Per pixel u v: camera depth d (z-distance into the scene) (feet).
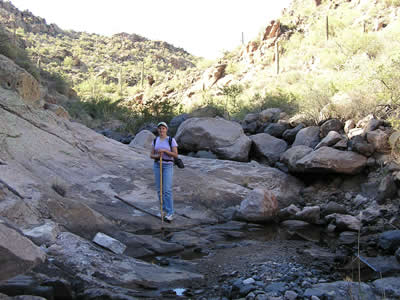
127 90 201.67
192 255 16.44
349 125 28.43
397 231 15.96
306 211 21.83
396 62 28.45
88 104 83.41
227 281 13.23
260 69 111.55
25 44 267.80
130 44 374.63
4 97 26.23
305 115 35.63
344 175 25.90
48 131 26.86
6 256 11.14
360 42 66.08
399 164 22.95
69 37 375.45
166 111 54.19
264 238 19.03
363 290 11.25
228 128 35.24
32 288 10.53
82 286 11.81
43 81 88.12
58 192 21.08
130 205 22.82
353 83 33.24
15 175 18.19
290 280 12.69
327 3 138.41
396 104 26.53
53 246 13.98
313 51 90.68
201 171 29.22
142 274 13.38
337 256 15.43
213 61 167.02
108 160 27.96
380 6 96.43
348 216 20.54
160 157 21.34
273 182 27.91
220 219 23.16
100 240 15.79
